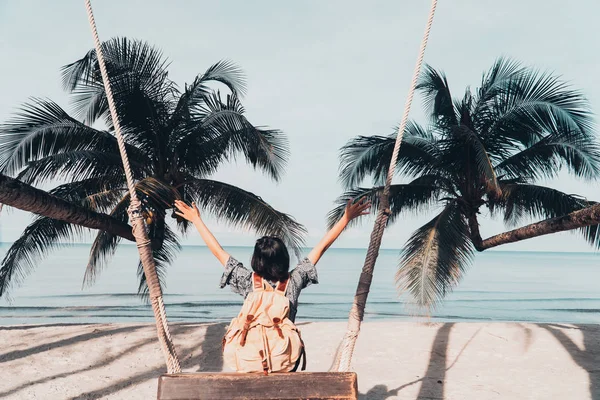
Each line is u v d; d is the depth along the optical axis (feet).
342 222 10.77
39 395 20.57
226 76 44.14
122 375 23.82
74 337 31.01
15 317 105.81
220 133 42.29
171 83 40.52
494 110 42.04
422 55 13.34
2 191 18.79
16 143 34.06
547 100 38.37
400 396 21.80
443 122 44.70
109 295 154.51
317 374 9.32
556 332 34.81
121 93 39.19
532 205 41.57
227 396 9.15
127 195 40.65
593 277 326.44
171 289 187.42
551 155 40.70
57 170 34.40
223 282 10.21
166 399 9.18
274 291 9.90
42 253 38.01
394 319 110.42
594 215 23.34
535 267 476.13
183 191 42.42
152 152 42.78
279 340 9.59
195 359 27.04
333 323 38.22
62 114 36.55
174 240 49.14
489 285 238.27
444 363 27.61
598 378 24.70
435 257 34.60
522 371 26.05
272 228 38.47
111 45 37.60
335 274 314.96
